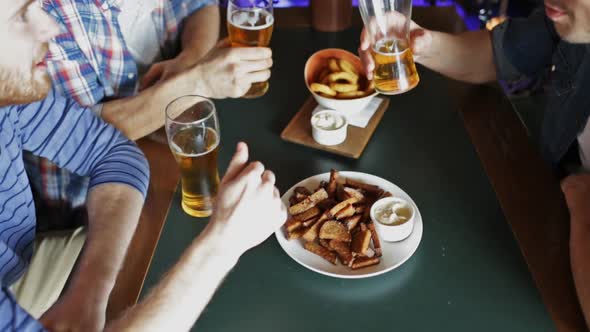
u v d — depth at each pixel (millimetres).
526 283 938
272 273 970
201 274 779
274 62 1506
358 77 1305
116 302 922
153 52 1619
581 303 885
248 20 1253
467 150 1209
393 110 1327
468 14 2836
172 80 1268
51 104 1164
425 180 1140
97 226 1050
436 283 946
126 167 1143
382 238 1006
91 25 1344
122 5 1484
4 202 1080
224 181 805
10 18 826
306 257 983
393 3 1042
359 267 955
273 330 877
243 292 937
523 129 1265
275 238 1038
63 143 1184
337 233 986
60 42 1303
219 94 1265
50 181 1313
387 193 1067
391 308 907
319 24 1624
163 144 1265
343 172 1128
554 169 1428
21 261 1116
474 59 1432
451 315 893
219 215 788
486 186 1121
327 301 921
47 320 889
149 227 1059
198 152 997
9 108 1091
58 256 1273
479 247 1003
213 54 1312
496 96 1374
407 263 983
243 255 1002
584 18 1120
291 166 1181
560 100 1383
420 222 1026
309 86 1293
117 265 985
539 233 1021
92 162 1191
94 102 1400
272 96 1382
